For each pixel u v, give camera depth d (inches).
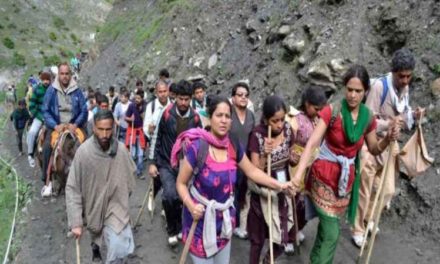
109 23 1128.2
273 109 163.9
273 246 182.1
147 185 333.7
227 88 445.4
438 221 215.2
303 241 221.3
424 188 229.1
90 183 174.7
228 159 146.6
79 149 174.4
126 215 181.6
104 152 174.6
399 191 238.1
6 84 1943.9
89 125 379.2
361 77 152.3
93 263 212.2
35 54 2246.6
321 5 370.9
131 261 221.6
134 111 346.3
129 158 182.9
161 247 233.8
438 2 284.5
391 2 312.0
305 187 174.9
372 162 200.5
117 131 396.8
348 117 156.3
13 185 375.2
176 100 211.9
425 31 283.4
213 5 583.2
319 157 165.0
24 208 311.9
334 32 335.6
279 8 434.6
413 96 267.9
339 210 166.1
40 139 305.4
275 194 172.6
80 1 2849.4
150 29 819.4
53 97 288.8
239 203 214.5
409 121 193.2
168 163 214.7
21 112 510.9
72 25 2669.8
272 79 375.9
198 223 145.8
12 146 580.7
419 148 191.9
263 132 170.4
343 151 160.6
